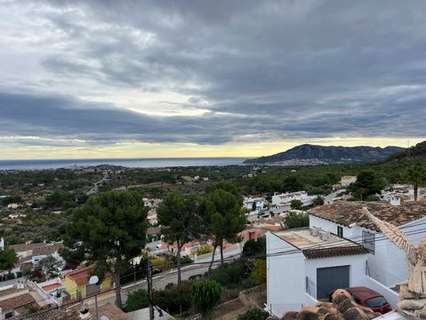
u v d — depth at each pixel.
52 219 117.38
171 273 44.56
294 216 48.09
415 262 6.05
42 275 59.72
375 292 19.88
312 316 7.59
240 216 39.28
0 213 132.38
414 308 5.87
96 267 34.44
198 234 39.19
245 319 23.44
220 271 36.44
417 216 24.39
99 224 32.75
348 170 142.88
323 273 22.56
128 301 32.16
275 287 25.78
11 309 33.19
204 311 26.61
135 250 34.84
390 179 96.69
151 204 115.75
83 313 22.03
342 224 26.75
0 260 59.69
